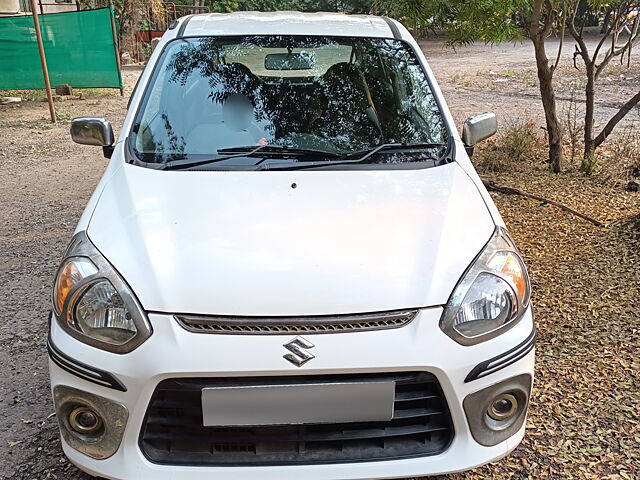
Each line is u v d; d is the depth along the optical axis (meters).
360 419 1.95
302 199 2.42
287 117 2.98
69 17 13.48
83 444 2.04
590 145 6.90
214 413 1.91
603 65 6.69
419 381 1.97
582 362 3.22
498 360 2.04
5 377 3.14
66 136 10.05
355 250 2.15
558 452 2.57
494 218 2.46
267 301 1.97
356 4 22.02
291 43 3.28
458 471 2.02
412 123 3.03
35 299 4.08
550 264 4.47
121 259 2.11
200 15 3.75
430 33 6.91
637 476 2.43
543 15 7.18
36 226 5.66
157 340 1.93
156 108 3.00
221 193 2.46
